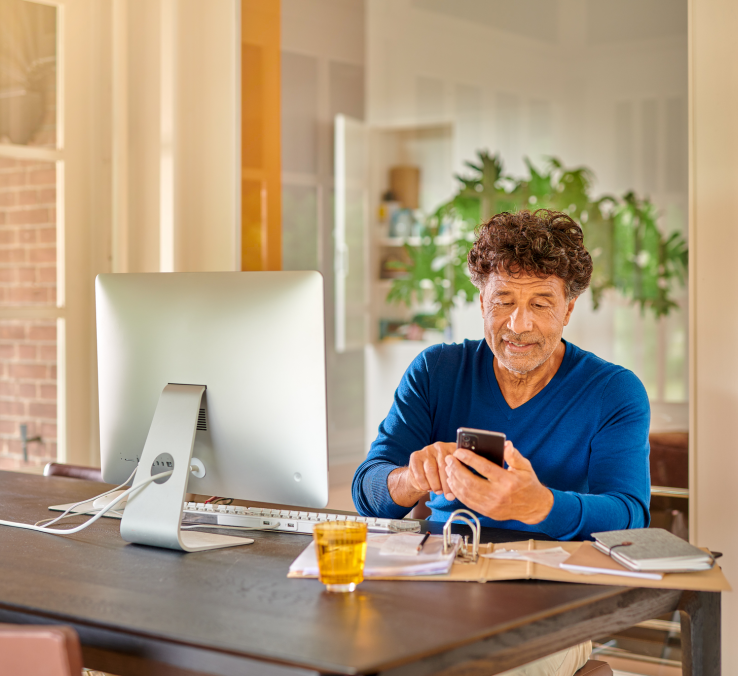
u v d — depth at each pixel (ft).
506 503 3.95
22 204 8.44
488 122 15.94
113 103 8.89
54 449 8.71
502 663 3.08
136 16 8.84
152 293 4.58
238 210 8.63
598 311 14.40
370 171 16.15
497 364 5.27
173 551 4.22
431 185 16.48
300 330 4.16
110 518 5.00
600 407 4.93
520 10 15.42
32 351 8.55
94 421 8.96
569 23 15.03
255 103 8.88
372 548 3.98
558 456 5.00
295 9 13.58
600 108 14.87
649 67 14.29
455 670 2.93
